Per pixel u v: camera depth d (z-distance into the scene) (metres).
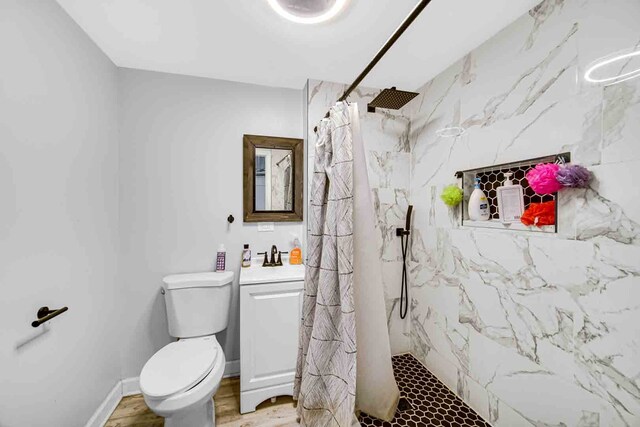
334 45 1.44
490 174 1.41
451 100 1.62
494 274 1.33
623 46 0.86
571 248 1.00
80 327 1.25
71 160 1.20
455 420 1.39
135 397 1.64
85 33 1.32
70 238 1.19
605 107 0.90
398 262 2.02
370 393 1.34
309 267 1.37
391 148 1.99
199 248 1.79
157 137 1.71
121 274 1.65
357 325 1.30
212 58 1.57
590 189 0.95
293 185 1.94
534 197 1.18
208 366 1.26
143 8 1.17
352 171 1.23
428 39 1.38
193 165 1.78
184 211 1.76
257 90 1.89
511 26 1.25
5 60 0.87
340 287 1.16
